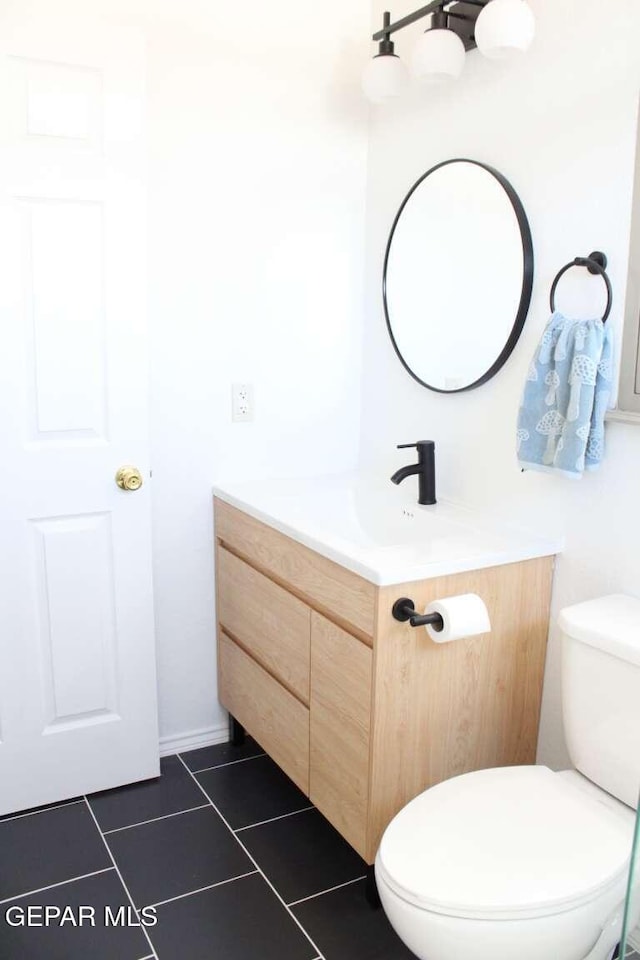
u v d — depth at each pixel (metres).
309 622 1.82
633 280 1.54
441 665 1.66
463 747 1.75
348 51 2.26
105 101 1.86
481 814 1.42
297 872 1.85
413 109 2.13
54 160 1.84
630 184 1.54
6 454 1.91
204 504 2.31
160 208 2.09
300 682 1.90
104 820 2.04
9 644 2.00
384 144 2.27
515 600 1.74
